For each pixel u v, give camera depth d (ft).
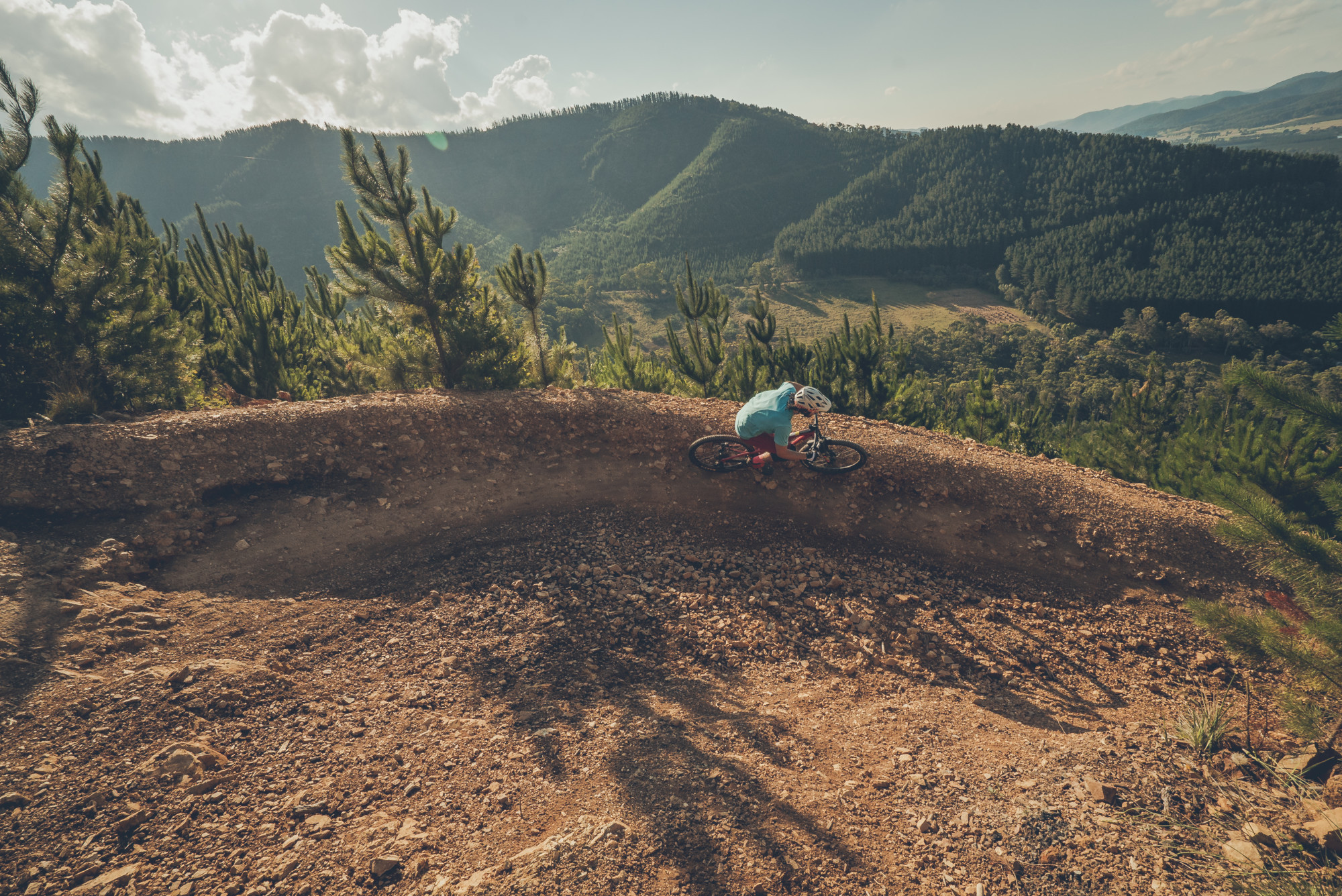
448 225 35.47
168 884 10.81
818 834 12.85
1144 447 50.08
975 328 535.19
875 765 15.48
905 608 23.93
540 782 14.07
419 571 22.99
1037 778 14.96
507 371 38.68
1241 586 23.99
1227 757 15.99
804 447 25.63
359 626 19.56
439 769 14.35
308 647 18.24
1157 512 26.45
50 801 11.87
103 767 12.77
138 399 29.89
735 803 13.61
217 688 15.43
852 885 11.62
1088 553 25.94
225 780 13.12
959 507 28.25
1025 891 11.65
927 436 32.94
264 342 45.06
